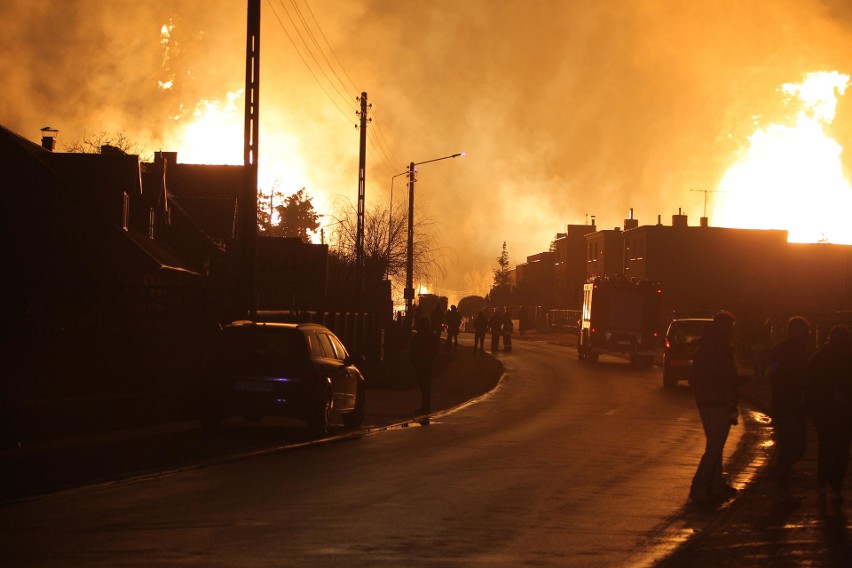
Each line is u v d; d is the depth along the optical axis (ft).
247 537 37.06
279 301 192.54
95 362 105.91
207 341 105.81
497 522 41.04
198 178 244.01
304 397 73.56
